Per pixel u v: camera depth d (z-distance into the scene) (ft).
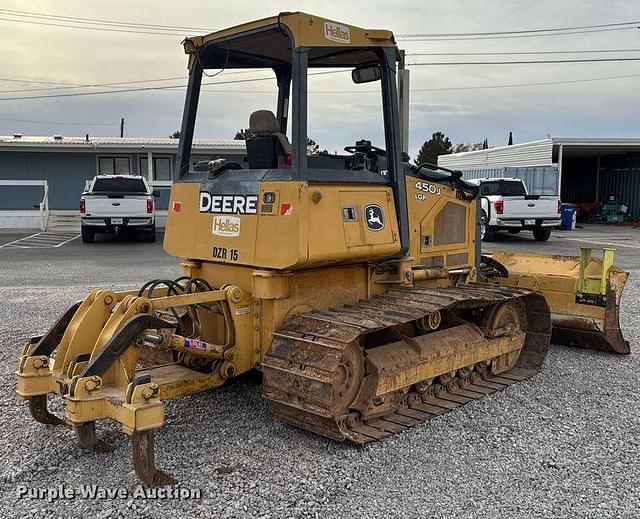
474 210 21.61
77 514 11.94
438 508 12.24
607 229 85.35
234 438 15.26
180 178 17.25
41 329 26.53
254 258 15.05
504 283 24.82
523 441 15.44
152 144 82.94
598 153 102.58
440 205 19.88
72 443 14.92
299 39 14.48
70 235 70.33
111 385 13.56
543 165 90.48
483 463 14.20
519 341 20.53
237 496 12.55
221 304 15.43
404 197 17.13
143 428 12.31
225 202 15.79
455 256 20.70
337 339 13.97
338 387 14.74
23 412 16.89
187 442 15.02
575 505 12.41
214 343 16.78
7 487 12.93
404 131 19.88
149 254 52.95
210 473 13.48
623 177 103.71
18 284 37.58
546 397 18.63
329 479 13.28
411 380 16.34
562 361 22.47
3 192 84.89
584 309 23.50
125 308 14.07
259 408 17.16
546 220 65.72
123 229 63.72
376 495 12.69
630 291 36.78
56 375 14.24
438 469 13.87
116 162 86.17
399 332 17.25
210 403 17.51
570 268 24.40
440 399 17.90
